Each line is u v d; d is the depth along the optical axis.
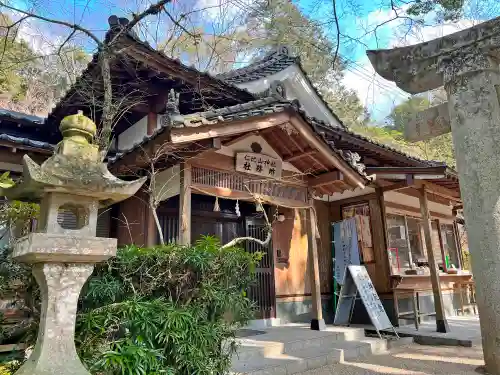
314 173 7.50
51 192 2.85
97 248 2.89
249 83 11.12
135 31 6.57
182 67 7.52
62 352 2.67
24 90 15.08
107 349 3.17
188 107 9.20
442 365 5.97
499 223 4.34
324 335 7.07
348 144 8.99
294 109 6.22
